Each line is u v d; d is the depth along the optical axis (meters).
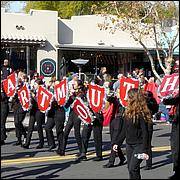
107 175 9.41
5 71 15.94
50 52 27.62
